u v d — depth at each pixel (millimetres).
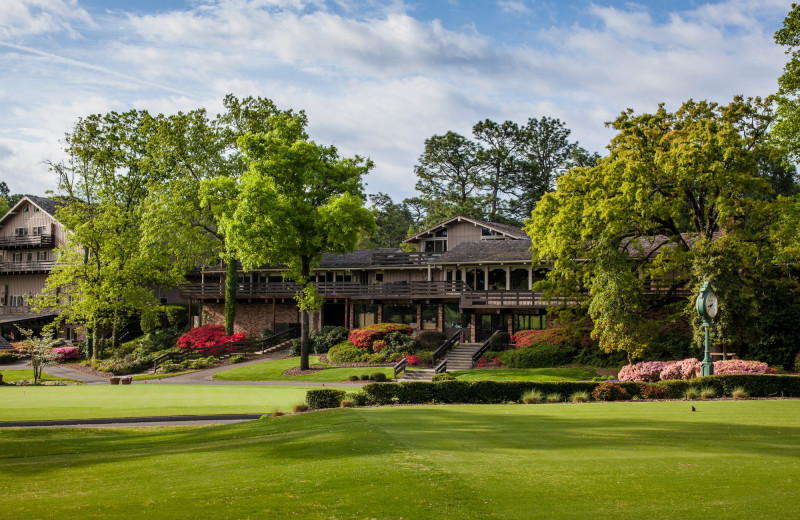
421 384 23828
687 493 8219
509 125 75875
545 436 13477
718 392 23625
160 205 51062
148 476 11352
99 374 47219
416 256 56250
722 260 32250
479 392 23828
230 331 56219
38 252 69062
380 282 57812
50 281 53844
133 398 29547
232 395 30578
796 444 12203
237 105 54469
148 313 54938
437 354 44750
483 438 13164
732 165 33594
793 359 33969
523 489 8477
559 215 37781
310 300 41875
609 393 23375
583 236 36812
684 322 41344
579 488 8516
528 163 74625
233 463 11914
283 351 54094
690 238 40312
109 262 54188
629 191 34438
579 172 39375
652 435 13531
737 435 13438
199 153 53031
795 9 30750
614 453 11219
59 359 55125
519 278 50031
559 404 21859
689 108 35688
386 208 102062
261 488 9289
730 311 31625
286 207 39688
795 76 31047
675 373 30547
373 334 47875
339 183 43156
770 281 34812
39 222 69125
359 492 8531
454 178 78312
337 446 12500
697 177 33531
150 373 47000
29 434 20625
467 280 51844
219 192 46094
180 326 64938
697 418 16641
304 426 16969
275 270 60656
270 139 41500
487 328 50219
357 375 39188
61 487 10828
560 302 44875
